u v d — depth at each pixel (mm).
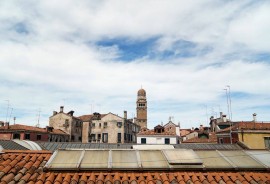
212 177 8078
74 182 7273
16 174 7645
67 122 65562
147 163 8500
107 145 29312
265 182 7934
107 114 71188
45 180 7422
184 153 9391
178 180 7758
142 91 123188
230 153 9766
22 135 46938
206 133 52875
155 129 54969
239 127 33531
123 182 7457
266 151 10094
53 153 8984
